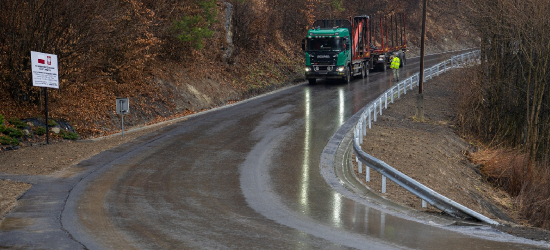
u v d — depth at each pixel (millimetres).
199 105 24672
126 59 21656
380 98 23641
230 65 31406
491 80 25750
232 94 28219
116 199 9797
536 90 22875
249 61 34219
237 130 18641
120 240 7242
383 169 11469
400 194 11844
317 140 17094
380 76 39844
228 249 6895
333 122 20609
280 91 30953
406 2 74438
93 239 7254
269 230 7906
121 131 18375
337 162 14188
